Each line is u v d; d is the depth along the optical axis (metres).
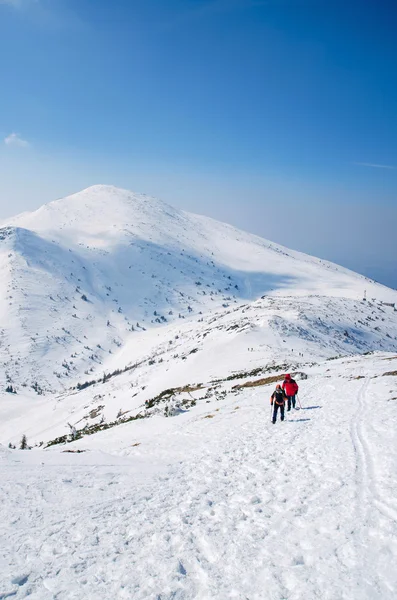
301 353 66.12
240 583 5.32
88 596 5.14
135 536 6.86
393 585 4.98
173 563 5.88
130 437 19.70
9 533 6.93
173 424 21.44
